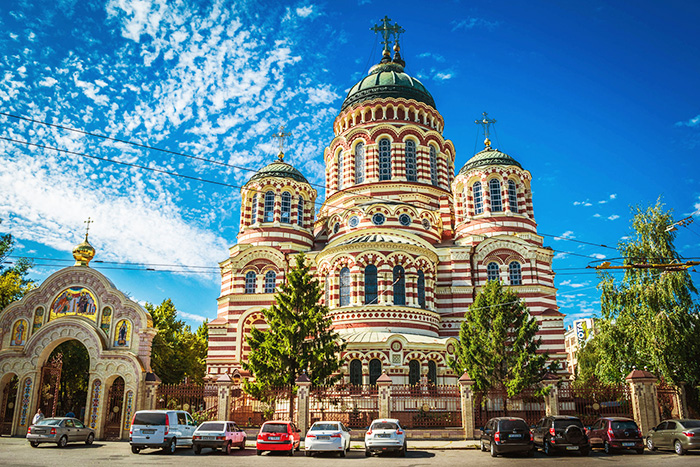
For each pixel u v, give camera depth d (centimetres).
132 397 3903
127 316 4097
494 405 4450
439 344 4747
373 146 6675
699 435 2938
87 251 4406
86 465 2445
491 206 6031
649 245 4375
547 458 2845
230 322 5806
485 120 6731
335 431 2964
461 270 5638
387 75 7269
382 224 6003
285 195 6550
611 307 4494
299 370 4003
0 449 3145
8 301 5506
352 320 5072
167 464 2522
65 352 5547
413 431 3838
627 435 3036
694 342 4044
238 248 6347
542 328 5300
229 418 4081
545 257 5762
